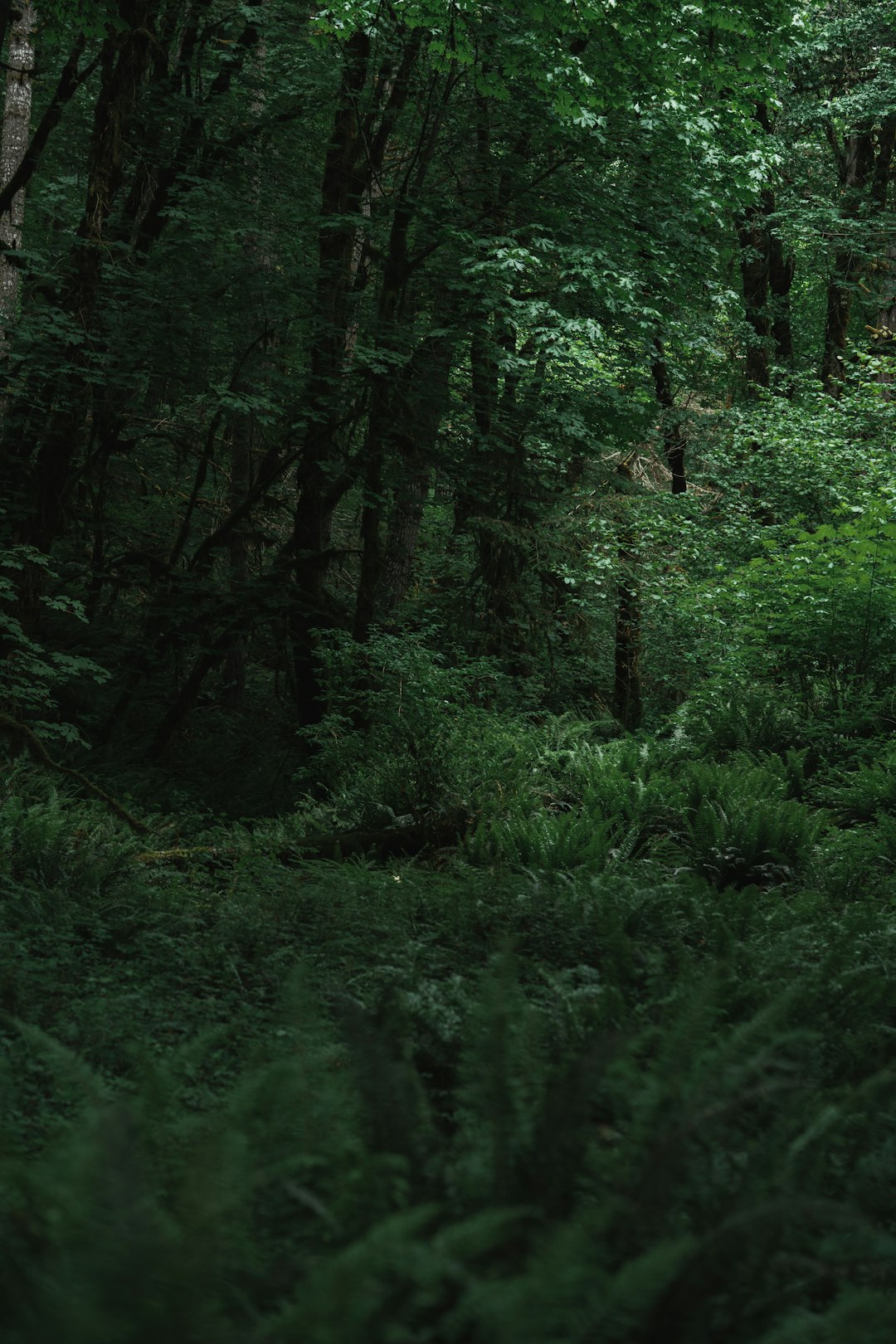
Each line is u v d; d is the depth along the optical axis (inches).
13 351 519.5
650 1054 141.8
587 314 600.4
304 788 567.5
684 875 307.0
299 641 627.5
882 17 808.9
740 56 558.3
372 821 420.5
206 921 253.1
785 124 861.2
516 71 546.3
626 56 546.9
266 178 606.2
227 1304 75.5
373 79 637.9
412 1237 82.5
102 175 537.3
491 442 623.2
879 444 707.4
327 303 600.1
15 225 659.4
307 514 644.7
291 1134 97.3
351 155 624.4
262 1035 164.6
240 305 567.2
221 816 512.4
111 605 673.0
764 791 413.7
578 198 590.6
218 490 806.5
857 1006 167.3
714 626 599.8
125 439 645.3
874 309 1012.5
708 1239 78.1
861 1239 89.7
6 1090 125.2
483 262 553.3
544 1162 89.1
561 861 341.1
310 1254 83.7
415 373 621.6
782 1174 93.1
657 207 604.7
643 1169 86.7
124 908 255.6
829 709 498.0
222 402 539.8
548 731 507.5
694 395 906.7
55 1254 76.5
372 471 624.1
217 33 651.5
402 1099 95.3
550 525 663.8
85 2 525.0
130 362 533.3
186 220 569.6
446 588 813.9
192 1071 130.6
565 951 216.4
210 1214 73.2
